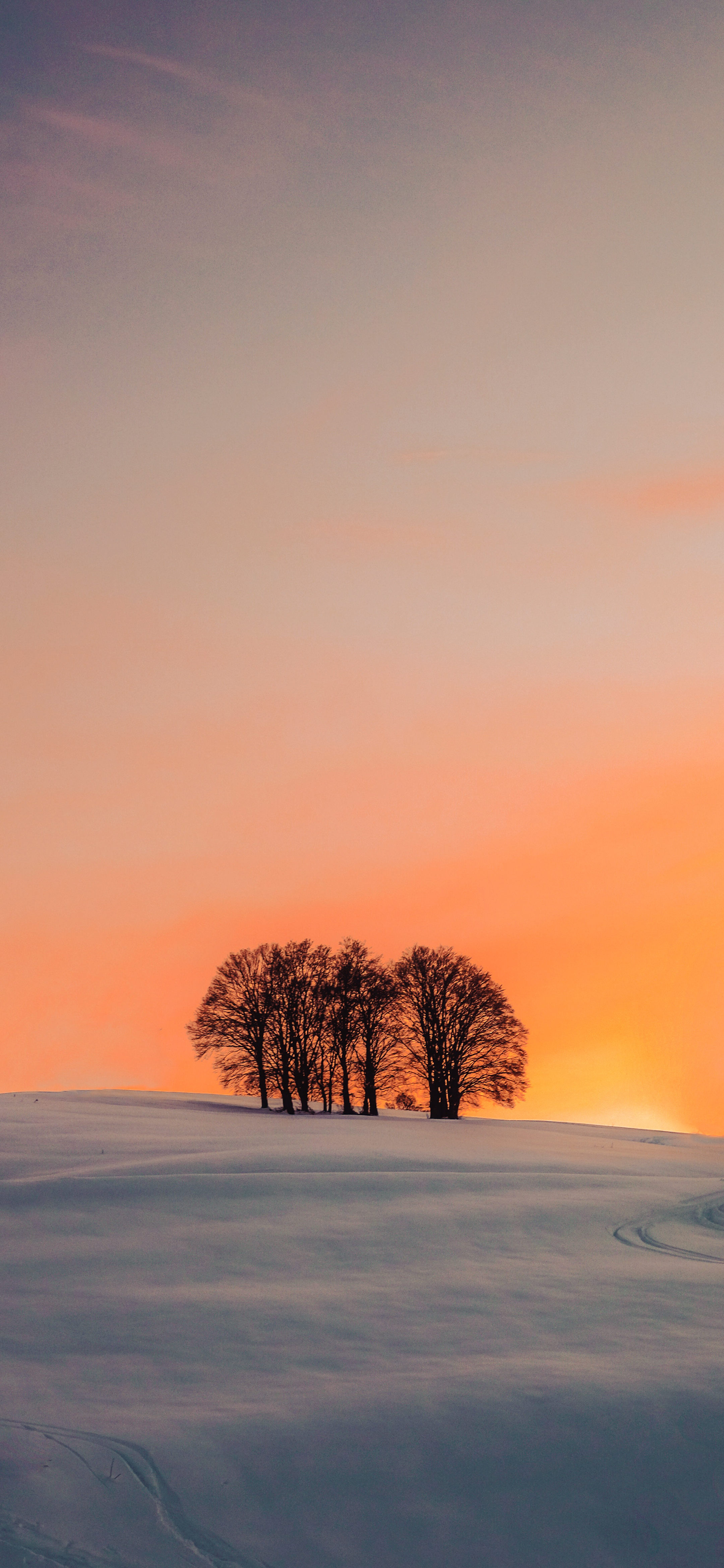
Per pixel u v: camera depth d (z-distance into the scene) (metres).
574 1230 31.62
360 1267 25.89
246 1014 90.56
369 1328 20.31
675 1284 24.62
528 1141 62.72
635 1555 12.43
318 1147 48.66
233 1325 20.47
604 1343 19.33
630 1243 30.12
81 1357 18.30
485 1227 31.36
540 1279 24.98
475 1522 12.88
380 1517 12.90
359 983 90.56
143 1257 26.38
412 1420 15.29
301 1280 24.45
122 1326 20.33
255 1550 12.12
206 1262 26.06
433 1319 21.06
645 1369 17.61
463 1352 18.75
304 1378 17.25
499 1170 44.16
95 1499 12.82
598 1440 14.75
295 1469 13.82
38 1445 14.14
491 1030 88.00
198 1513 12.71
